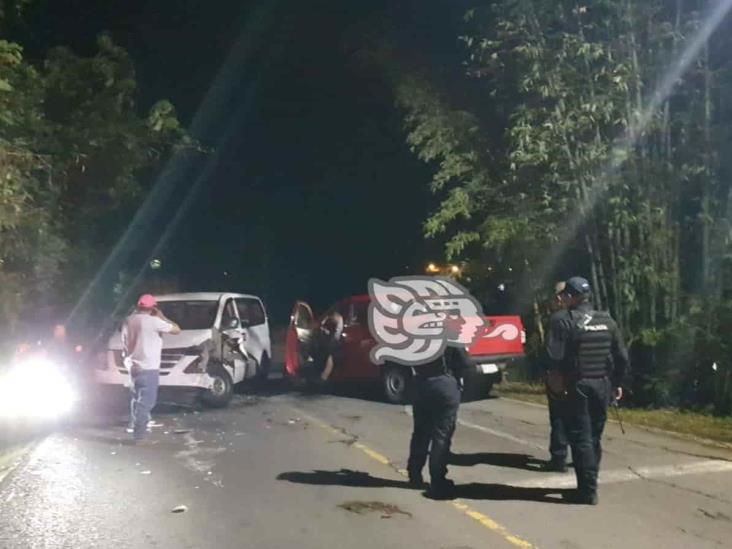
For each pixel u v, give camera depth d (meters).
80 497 9.03
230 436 12.56
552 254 16.89
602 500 8.82
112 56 19.86
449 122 18.36
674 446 11.59
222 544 7.45
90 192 19.89
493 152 18.23
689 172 14.69
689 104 14.97
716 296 14.38
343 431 12.98
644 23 14.87
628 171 15.11
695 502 8.76
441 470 8.90
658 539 7.56
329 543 7.46
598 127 15.09
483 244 17.84
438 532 7.75
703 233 14.77
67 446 11.80
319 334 17.19
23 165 15.07
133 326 12.24
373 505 8.66
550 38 15.41
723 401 14.20
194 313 16.28
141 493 9.18
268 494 9.12
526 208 16.69
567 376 8.59
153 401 12.27
